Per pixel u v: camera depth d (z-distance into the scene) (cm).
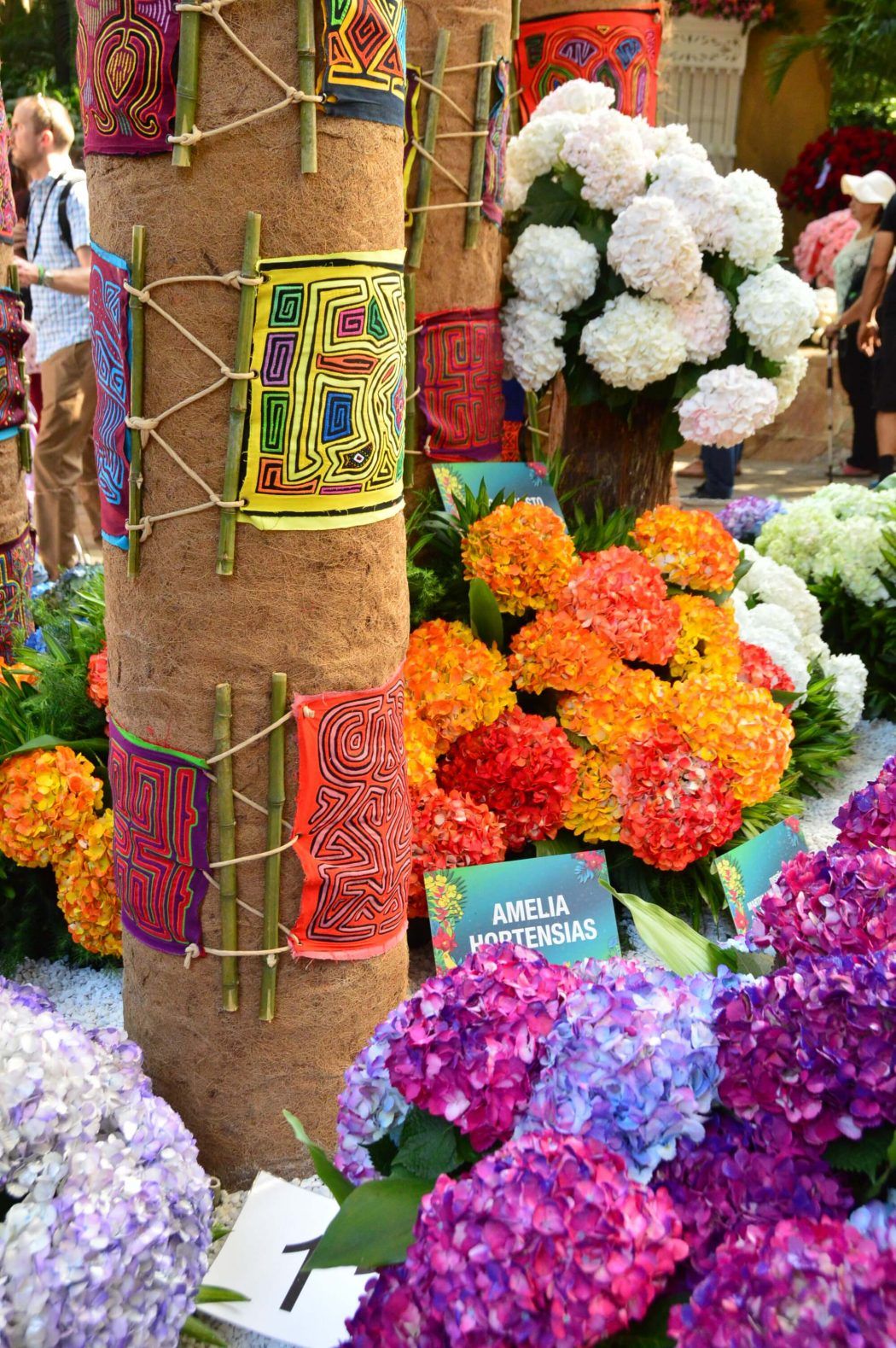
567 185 305
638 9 337
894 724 395
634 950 255
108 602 180
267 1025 182
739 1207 124
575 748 265
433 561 298
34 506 496
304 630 168
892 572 394
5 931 253
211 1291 157
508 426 366
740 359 315
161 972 185
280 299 155
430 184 271
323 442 161
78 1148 142
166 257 155
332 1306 162
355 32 152
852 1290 104
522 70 347
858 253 648
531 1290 108
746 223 297
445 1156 137
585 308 310
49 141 446
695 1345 107
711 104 911
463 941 218
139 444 163
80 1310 127
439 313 284
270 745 171
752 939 169
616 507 344
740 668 297
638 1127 127
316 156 152
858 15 833
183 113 149
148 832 178
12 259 280
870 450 705
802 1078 124
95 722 257
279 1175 190
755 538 454
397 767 186
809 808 328
